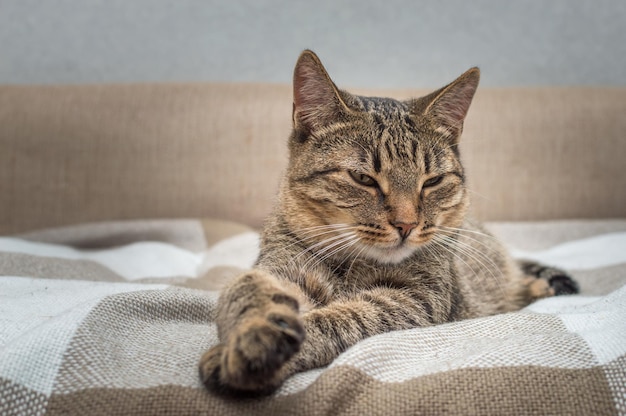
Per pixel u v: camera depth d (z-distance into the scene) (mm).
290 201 439
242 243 629
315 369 346
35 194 709
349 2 810
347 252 426
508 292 535
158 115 721
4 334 363
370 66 823
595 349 328
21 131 708
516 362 318
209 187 721
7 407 302
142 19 814
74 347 329
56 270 515
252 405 305
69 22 811
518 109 723
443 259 432
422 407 299
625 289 399
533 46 819
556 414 297
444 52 820
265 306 316
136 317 383
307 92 435
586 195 720
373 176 414
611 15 810
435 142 437
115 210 717
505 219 727
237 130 719
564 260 608
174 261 578
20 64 818
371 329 369
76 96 725
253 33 819
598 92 736
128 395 304
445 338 359
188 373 328
